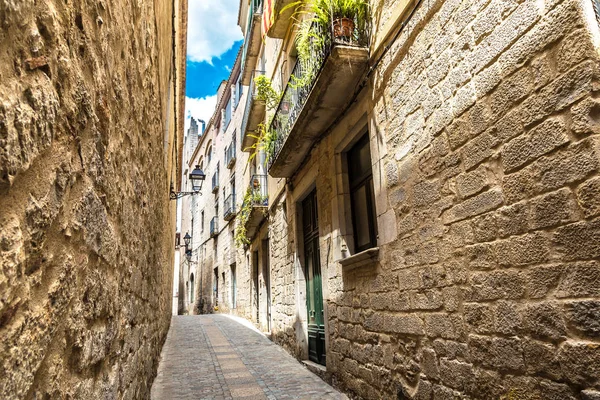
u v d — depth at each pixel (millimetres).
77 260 1319
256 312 11844
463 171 2719
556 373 1990
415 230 3275
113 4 1791
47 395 1070
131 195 2404
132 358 2561
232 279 16172
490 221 2461
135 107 2494
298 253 6992
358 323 4301
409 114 3404
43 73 1024
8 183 822
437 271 2977
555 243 2016
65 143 1194
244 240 12664
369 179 4465
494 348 2400
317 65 4773
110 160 1785
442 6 3014
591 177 1841
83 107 1364
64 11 1186
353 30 4266
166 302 9562
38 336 989
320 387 4879
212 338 9242
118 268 2016
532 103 2168
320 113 4906
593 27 1885
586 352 1831
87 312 1438
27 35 934
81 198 1354
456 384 2736
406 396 3344
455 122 2812
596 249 1805
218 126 21078
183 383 5039
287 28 7691
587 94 1867
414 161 3312
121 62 2002
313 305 6363
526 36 2219
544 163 2086
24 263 917
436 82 3045
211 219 20500
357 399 4230
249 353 7285
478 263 2555
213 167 21281
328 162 5309
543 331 2066
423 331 3139
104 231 1680
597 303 1793
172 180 9102
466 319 2656
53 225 1110
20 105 884
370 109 4141
